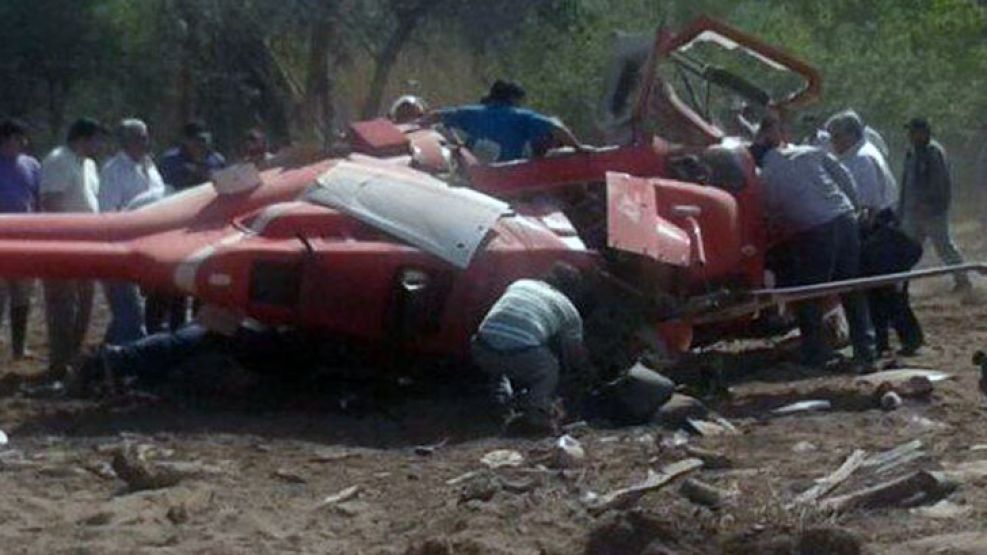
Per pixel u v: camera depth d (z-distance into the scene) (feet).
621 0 120.47
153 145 115.85
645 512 32.17
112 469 38.27
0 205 52.85
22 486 37.37
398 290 44.57
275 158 49.39
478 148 50.88
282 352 46.88
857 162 58.18
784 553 31.07
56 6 114.01
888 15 131.44
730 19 119.34
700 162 51.24
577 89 112.47
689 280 47.75
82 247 44.75
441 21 125.29
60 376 50.98
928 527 33.17
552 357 42.39
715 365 49.03
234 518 34.63
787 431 42.14
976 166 113.19
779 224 51.90
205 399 46.32
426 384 47.32
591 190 49.26
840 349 55.16
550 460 38.93
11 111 114.01
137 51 116.16
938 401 45.50
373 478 38.06
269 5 115.85
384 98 126.41
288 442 41.52
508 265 45.03
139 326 50.62
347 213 45.09
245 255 44.19
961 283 72.13
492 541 32.40
